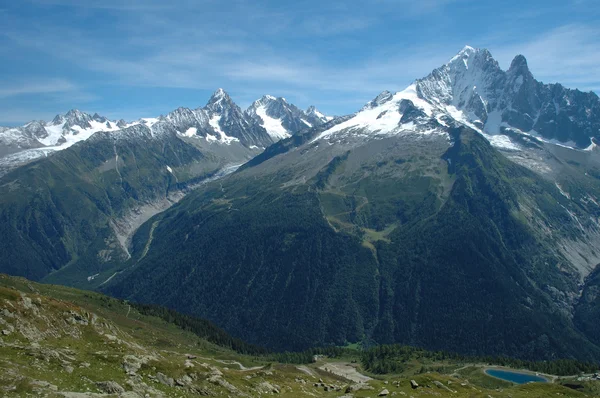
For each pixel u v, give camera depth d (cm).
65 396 7231
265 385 12131
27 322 10675
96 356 9600
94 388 8062
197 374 10344
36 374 7869
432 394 13175
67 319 11844
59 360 8750
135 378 9056
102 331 12438
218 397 9638
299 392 12694
